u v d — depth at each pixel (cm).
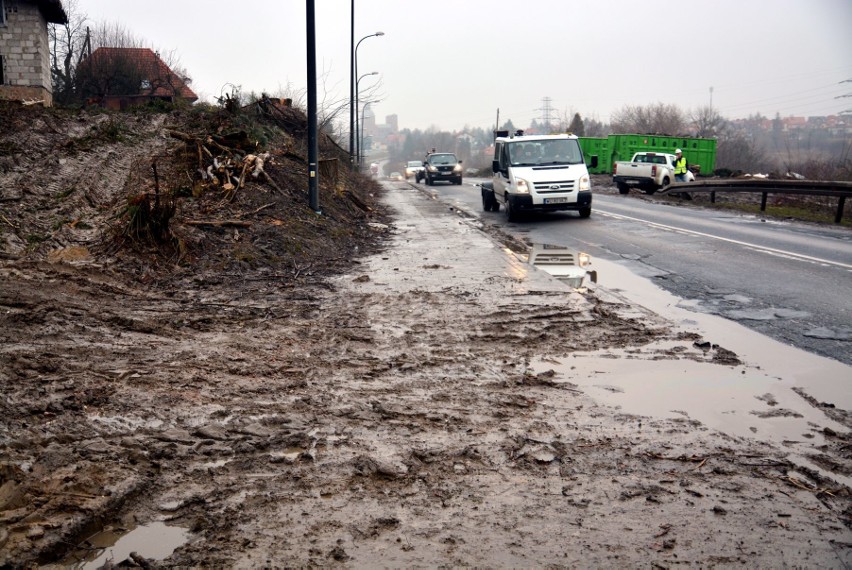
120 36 4769
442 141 18012
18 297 698
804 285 976
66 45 4056
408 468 404
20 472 373
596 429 468
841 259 1191
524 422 479
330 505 359
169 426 452
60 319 662
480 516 350
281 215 1338
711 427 474
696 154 4225
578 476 397
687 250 1337
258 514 349
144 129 1914
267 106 2598
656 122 9600
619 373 592
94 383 517
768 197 2739
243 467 401
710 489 381
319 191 1783
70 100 3195
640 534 334
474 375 581
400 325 742
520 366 607
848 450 437
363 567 304
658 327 741
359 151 4228
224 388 529
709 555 316
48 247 952
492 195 2162
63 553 315
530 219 1970
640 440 450
